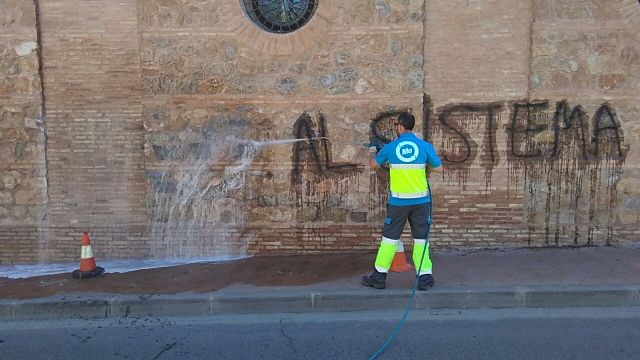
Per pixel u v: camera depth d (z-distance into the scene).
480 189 7.30
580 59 7.12
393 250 5.91
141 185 7.39
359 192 7.35
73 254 7.47
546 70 7.13
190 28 7.19
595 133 7.21
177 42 7.20
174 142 7.33
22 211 7.44
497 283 5.96
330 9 7.14
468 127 7.22
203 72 7.25
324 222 7.40
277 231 7.43
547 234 7.33
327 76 7.24
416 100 7.20
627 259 6.72
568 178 7.26
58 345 5.00
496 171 7.27
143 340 5.08
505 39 7.10
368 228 7.39
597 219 7.31
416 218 5.86
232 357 4.66
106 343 5.03
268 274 6.57
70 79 7.25
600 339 4.84
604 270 6.32
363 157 7.31
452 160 7.27
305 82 7.25
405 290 5.86
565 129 7.20
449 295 5.72
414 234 5.88
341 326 5.32
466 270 6.45
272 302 5.76
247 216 7.43
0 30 7.17
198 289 6.07
